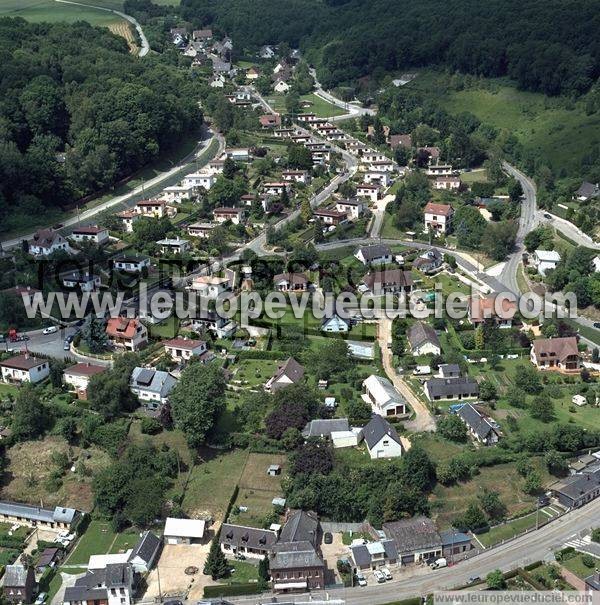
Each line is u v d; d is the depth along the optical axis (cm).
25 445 14562
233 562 12306
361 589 11606
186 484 13688
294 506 13012
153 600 11531
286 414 14412
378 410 14812
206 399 14038
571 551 12088
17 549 12750
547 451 13950
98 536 12962
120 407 14925
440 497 13225
